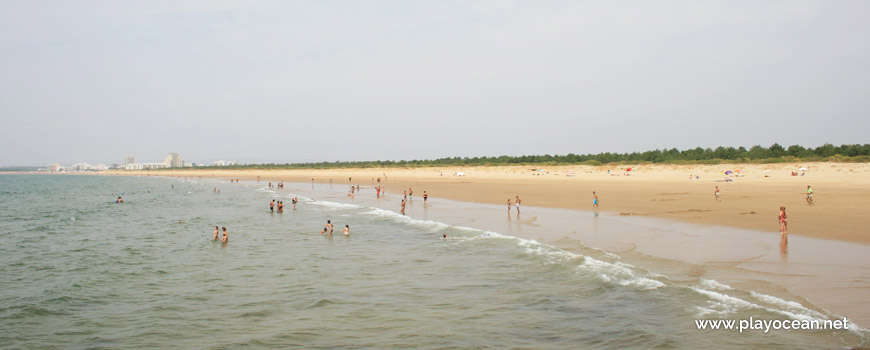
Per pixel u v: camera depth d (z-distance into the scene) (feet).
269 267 73.10
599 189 194.70
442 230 101.30
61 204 215.31
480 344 40.55
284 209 166.20
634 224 93.76
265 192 279.28
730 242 71.26
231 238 103.24
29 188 395.34
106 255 86.38
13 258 84.84
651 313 44.88
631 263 62.13
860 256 58.75
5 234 115.44
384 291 57.57
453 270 66.39
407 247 85.20
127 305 55.26
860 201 117.29
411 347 40.42
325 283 62.34
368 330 44.86
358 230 108.27
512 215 119.85
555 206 135.64
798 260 58.03
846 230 76.48
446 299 53.36
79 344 43.98
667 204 127.34
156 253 87.40
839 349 34.86
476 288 57.00
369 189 271.28
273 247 90.63
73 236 111.24
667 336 39.58
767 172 258.98
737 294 47.21
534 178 322.96
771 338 37.42
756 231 79.87
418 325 45.60
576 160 493.77
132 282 65.87
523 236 87.56
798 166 273.33
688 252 65.87
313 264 74.23
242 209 172.86
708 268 57.06
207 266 75.25
